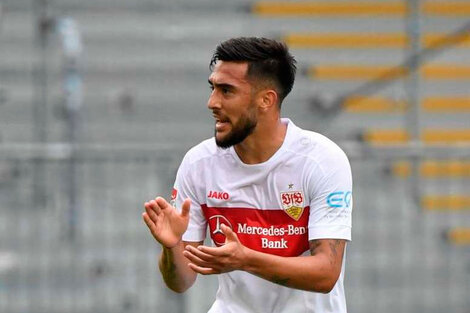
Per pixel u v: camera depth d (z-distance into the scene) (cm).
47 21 3959
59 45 3925
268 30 4269
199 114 3991
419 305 2958
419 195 3378
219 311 1586
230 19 4247
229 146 1463
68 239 2841
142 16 4184
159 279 2844
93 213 2808
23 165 2728
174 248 1448
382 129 4066
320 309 1552
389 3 4334
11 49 3978
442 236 3516
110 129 3891
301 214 1498
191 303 2634
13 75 3959
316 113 4062
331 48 4266
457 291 2973
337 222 1476
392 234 3108
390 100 4103
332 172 1484
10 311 2817
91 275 2845
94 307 2834
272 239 1510
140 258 2852
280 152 1485
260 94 1452
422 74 4197
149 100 4006
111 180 2694
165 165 2595
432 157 2570
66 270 2841
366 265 2997
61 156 2562
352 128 4053
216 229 1538
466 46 4272
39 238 2845
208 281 2625
